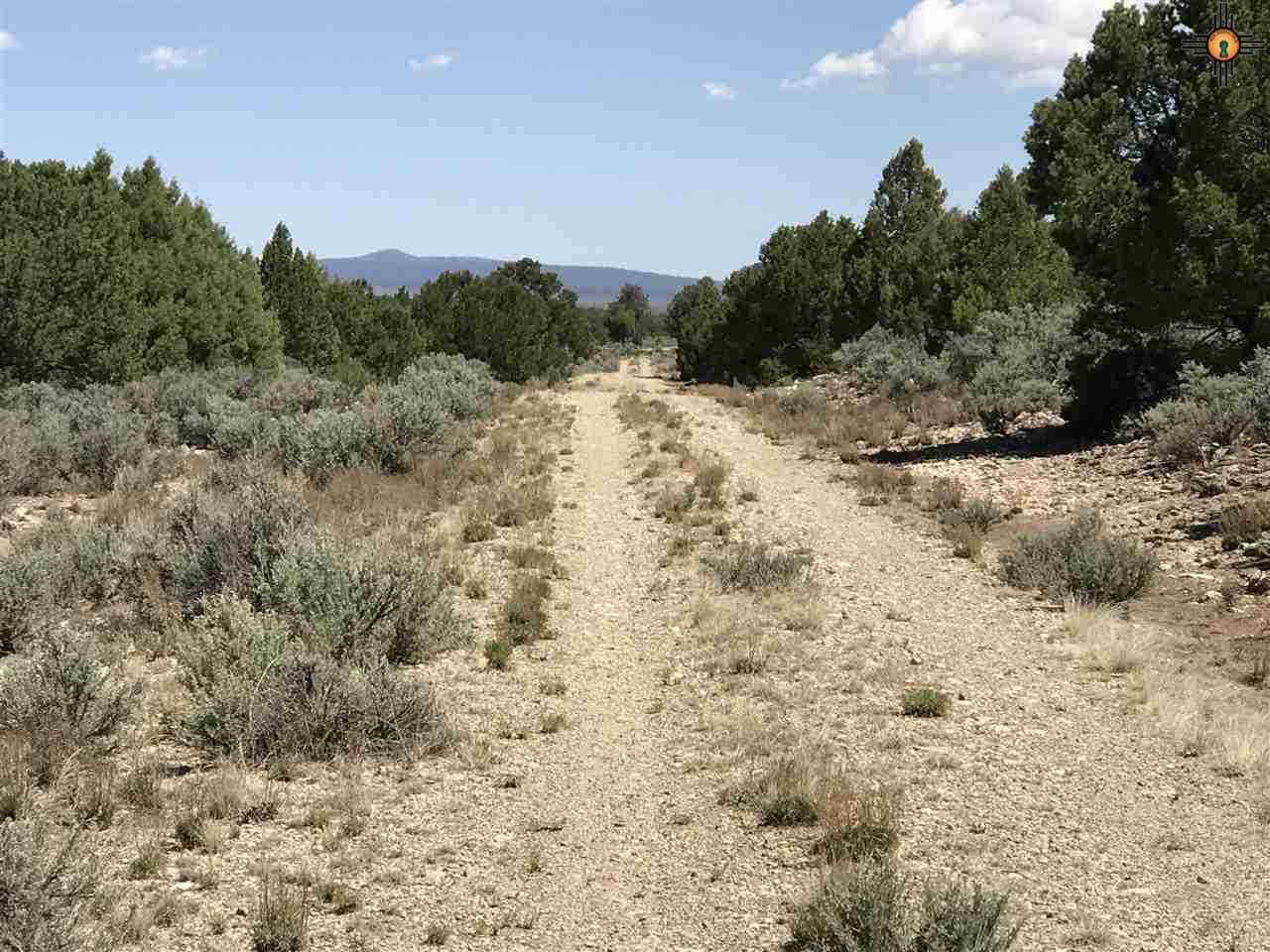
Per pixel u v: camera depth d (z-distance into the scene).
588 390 51.47
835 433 30.12
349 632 12.13
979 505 19.36
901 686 11.34
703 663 12.18
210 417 28.72
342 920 6.65
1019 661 12.18
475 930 6.55
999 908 5.92
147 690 11.29
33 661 10.29
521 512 19.95
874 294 52.25
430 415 25.31
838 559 17.19
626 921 6.65
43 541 16.86
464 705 11.02
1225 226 22.11
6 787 8.27
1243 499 17.48
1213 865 7.32
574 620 14.27
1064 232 25.11
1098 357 26.50
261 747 9.63
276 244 52.56
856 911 6.05
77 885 6.22
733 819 8.17
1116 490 20.03
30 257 32.88
